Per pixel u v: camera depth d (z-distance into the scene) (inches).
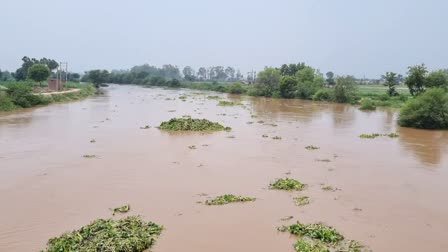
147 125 1439.5
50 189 686.5
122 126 1416.1
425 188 729.6
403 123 1599.4
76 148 1015.6
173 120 1403.8
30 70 2945.4
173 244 486.9
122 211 589.6
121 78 6476.4
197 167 845.8
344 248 479.2
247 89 3890.3
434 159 975.0
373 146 1131.3
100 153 962.1
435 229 549.0
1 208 596.7
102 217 569.0
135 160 898.1
